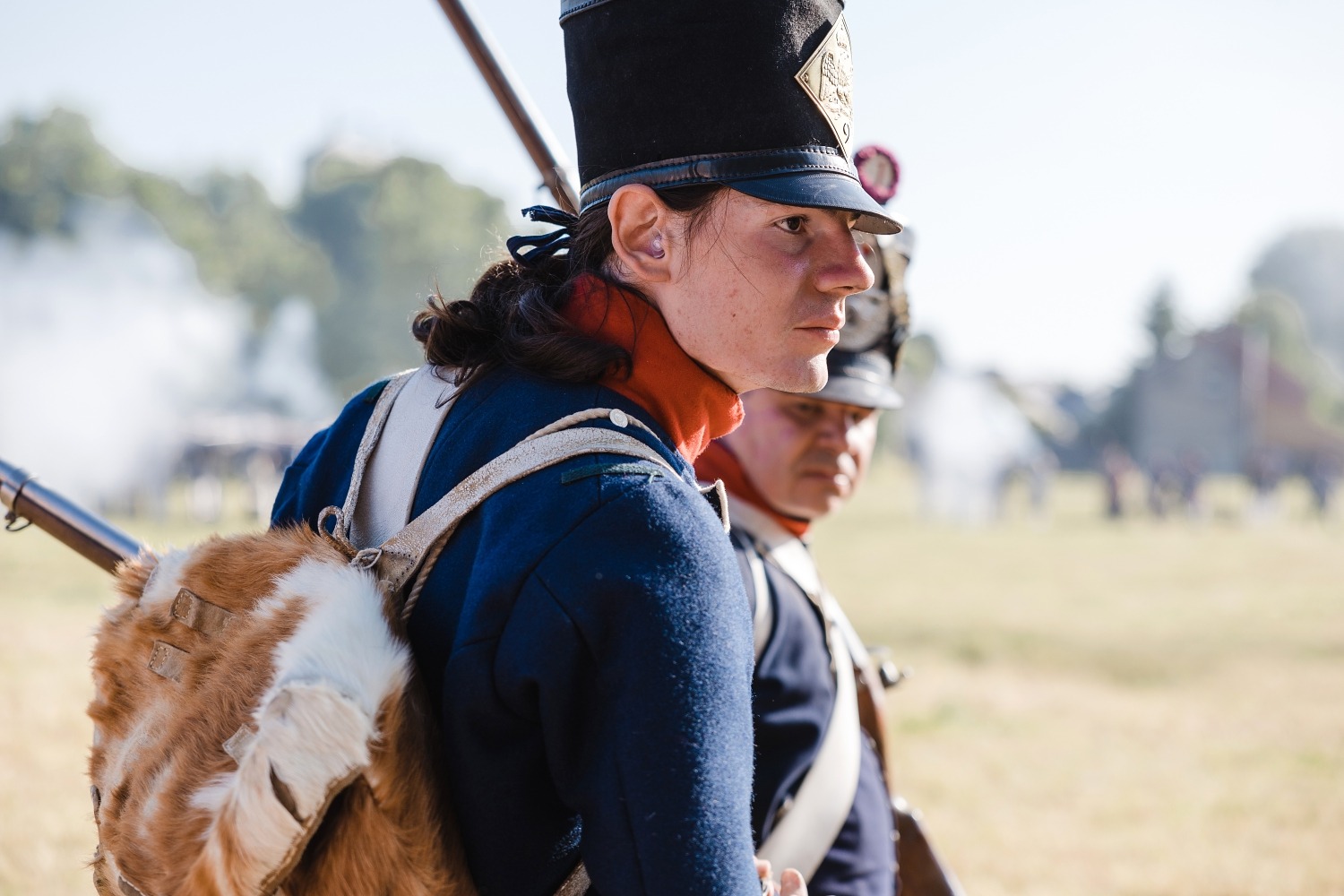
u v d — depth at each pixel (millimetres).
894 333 2547
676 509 1242
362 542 1410
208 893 1202
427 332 1493
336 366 78375
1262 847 5723
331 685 1175
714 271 1334
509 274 1489
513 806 1248
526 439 1295
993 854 5473
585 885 1299
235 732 1242
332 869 1212
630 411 1333
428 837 1220
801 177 1313
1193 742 7852
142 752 1320
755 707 2186
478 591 1230
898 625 12984
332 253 85062
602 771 1190
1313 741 8008
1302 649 12203
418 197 83875
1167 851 5605
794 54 1312
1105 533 30219
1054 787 6598
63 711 5449
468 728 1229
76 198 69625
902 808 2584
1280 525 35344
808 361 1373
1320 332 134750
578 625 1188
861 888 2268
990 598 15906
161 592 1382
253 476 29875
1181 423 80250
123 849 1300
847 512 37438
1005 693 9234
